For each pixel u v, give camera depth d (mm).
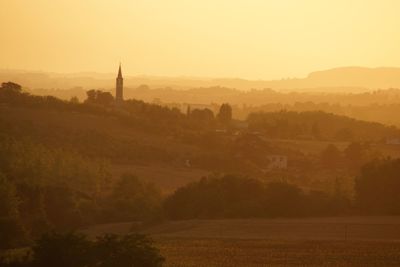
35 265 165000
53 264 164000
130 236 169500
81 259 163750
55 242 165625
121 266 163250
